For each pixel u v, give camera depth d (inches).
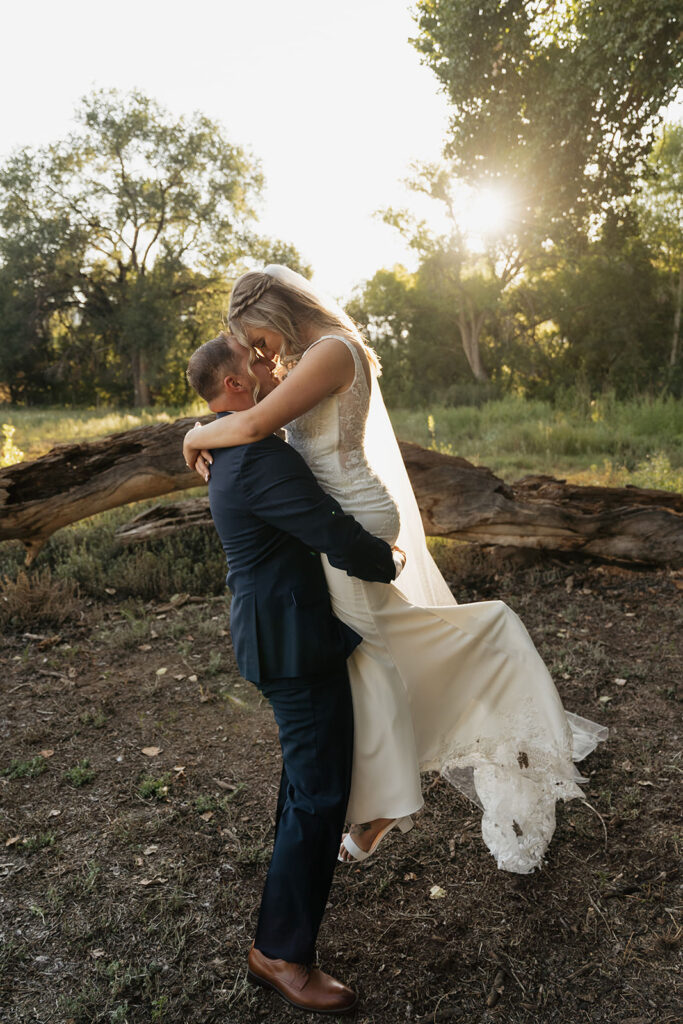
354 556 76.0
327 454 82.8
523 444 540.7
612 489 246.7
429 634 89.4
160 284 1556.3
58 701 155.5
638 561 233.5
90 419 935.7
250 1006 82.2
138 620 201.8
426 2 512.4
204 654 179.0
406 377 1387.8
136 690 160.6
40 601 203.0
